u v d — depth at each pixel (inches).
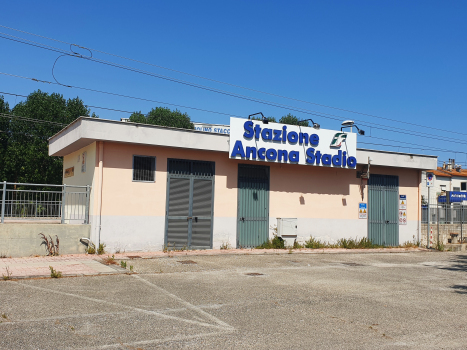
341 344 227.5
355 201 743.1
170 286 364.8
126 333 233.9
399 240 782.5
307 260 559.5
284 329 251.8
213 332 241.1
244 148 617.9
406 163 766.5
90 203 546.0
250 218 649.6
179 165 598.2
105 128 528.7
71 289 339.3
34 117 1178.0
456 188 1966.0
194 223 604.7
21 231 493.0
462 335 250.7
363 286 394.6
